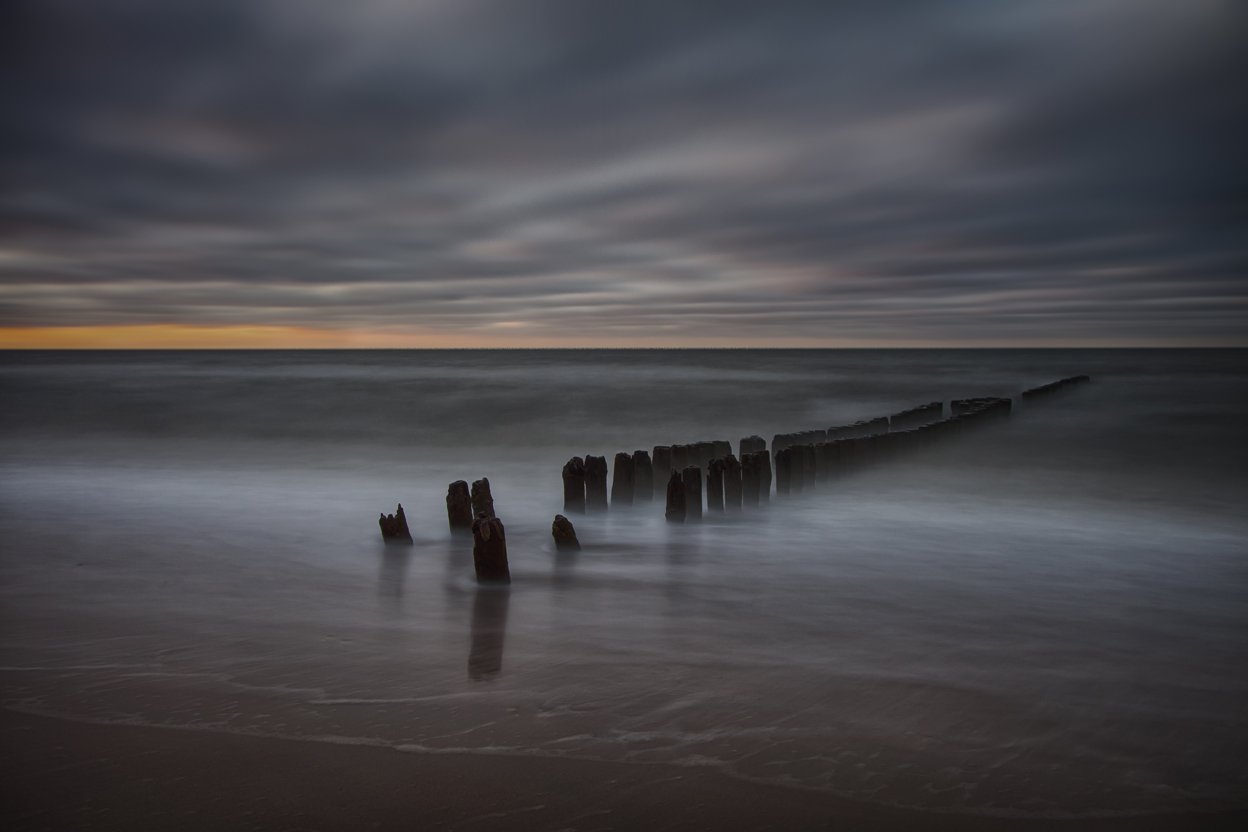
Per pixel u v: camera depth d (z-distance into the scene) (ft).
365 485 41.60
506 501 36.91
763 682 13.99
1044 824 9.65
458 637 16.38
